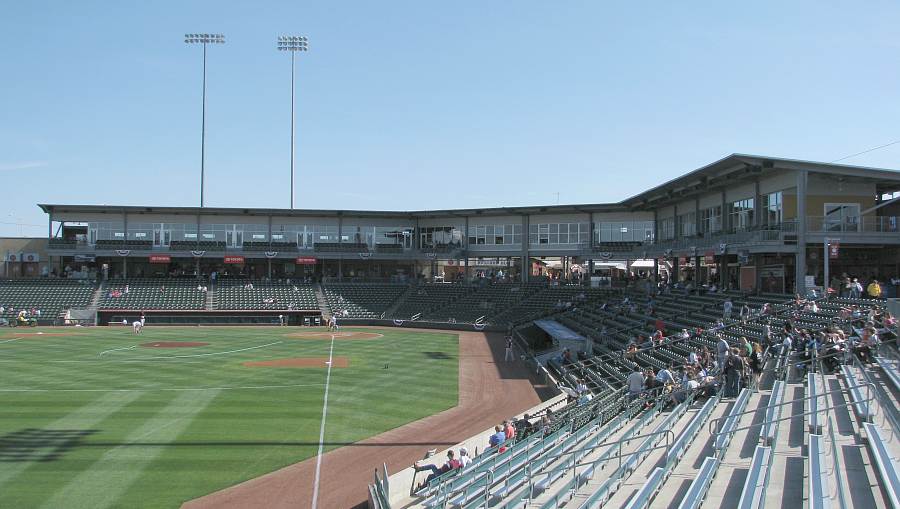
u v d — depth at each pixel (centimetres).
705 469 1423
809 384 2075
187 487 1989
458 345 5519
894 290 3753
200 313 7400
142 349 4972
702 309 4356
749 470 1418
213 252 8019
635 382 2666
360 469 2198
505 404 3180
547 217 7819
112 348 5019
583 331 5075
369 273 8706
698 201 5603
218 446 2394
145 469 2133
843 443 1559
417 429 2698
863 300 3203
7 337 5794
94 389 3322
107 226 7962
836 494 1248
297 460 2272
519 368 4262
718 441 1683
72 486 1962
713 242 4744
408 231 8481
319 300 7812
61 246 7800
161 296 7588
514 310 6969
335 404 3091
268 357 4591
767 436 1653
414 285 8194
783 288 4388
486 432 2448
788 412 1941
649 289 5625
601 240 7544
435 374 3988
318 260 8575
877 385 1941
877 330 2472
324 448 2412
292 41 8700
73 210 7888
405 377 3853
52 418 2717
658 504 1388
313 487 2025
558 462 1927
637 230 7362
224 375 3797
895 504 1052
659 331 3672
